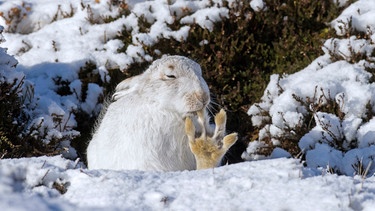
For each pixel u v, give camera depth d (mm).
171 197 14641
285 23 36000
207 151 21203
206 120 22844
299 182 14883
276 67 34781
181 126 23141
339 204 13695
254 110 32250
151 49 35469
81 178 15641
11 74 28484
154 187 15148
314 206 13742
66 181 15789
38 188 15391
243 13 36125
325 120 28906
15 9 39125
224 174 15719
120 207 14047
